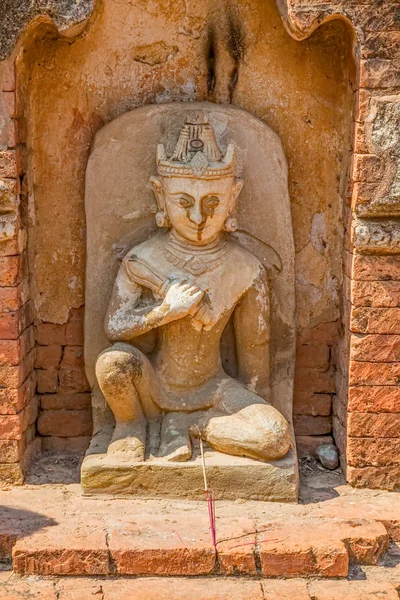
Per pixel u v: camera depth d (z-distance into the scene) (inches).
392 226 214.5
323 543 198.7
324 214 238.7
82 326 243.3
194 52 232.5
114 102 234.2
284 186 231.5
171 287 218.5
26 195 232.4
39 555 196.4
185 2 229.9
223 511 213.3
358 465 225.9
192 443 225.5
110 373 218.5
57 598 189.8
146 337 234.1
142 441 222.2
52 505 216.1
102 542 198.7
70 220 238.8
